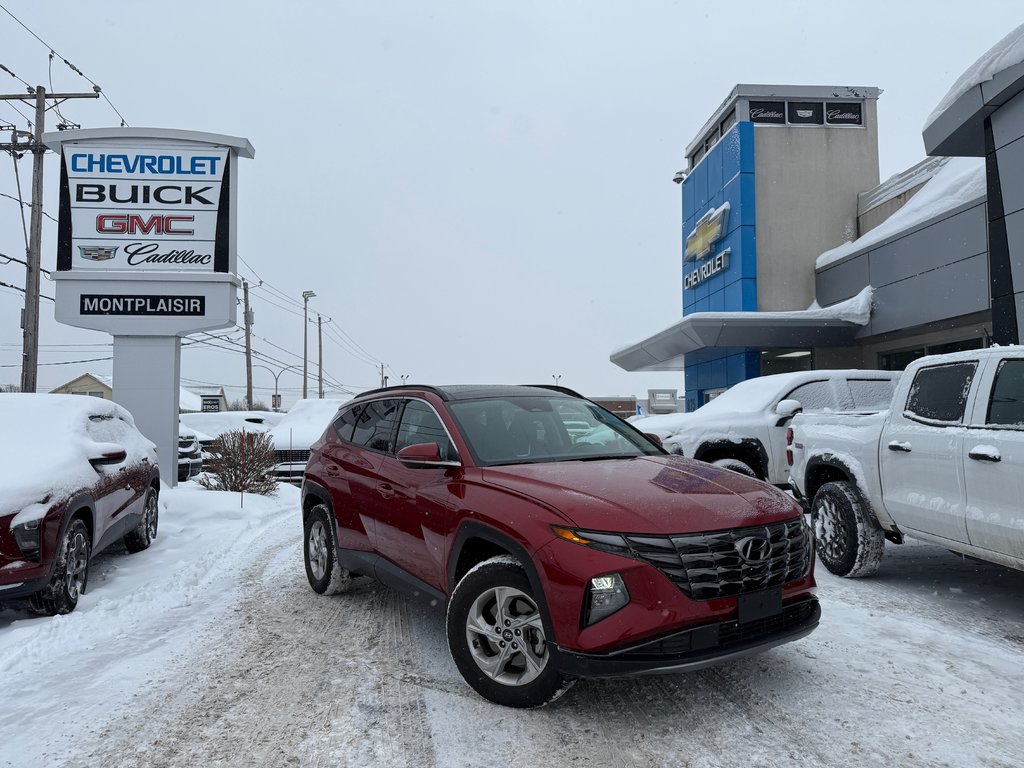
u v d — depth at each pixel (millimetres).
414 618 5297
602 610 3219
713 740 3260
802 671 4027
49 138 12969
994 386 4617
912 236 15398
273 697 3875
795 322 17203
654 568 3227
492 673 3645
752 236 20531
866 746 3180
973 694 3699
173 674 4250
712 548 3318
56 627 5027
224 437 13289
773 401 9070
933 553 7016
